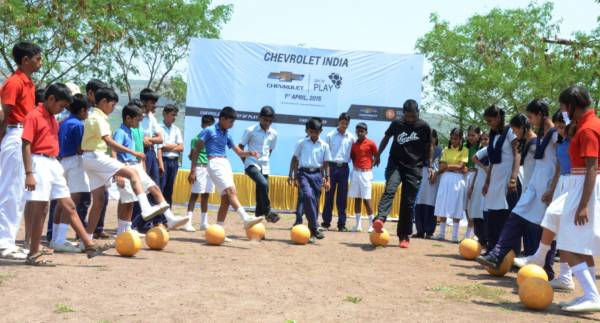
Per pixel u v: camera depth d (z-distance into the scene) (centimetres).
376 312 579
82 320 505
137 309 546
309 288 675
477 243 987
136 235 820
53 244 835
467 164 1292
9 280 627
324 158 1194
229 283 677
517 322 573
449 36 3375
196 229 1220
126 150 872
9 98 724
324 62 1775
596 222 612
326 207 1391
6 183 731
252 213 1694
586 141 601
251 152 1109
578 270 627
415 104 1049
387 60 1778
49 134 734
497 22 3297
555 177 762
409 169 1062
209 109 1764
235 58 1764
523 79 3166
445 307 617
